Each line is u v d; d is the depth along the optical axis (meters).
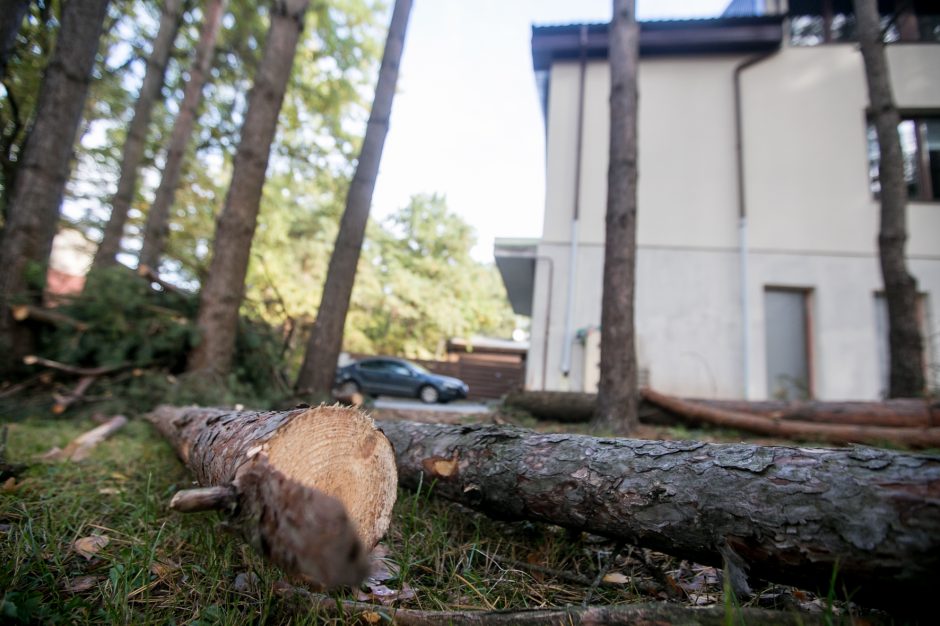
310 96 12.68
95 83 10.65
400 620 1.28
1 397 4.68
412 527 1.93
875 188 8.83
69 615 1.29
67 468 2.75
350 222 6.64
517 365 21.66
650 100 9.20
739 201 8.68
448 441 2.05
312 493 0.98
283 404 5.77
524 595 1.52
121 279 5.51
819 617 1.08
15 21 4.74
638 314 8.52
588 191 8.97
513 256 8.90
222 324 5.49
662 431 5.14
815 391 8.20
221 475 1.39
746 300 8.37
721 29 8.91
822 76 9.03
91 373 5.02
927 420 4.80
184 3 11.13
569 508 1.59
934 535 1.00
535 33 9.37
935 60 8.93
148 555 1.56
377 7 12.67
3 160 6.15
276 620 1.33
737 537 1.25
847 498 1.12
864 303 8.34
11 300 5.01
